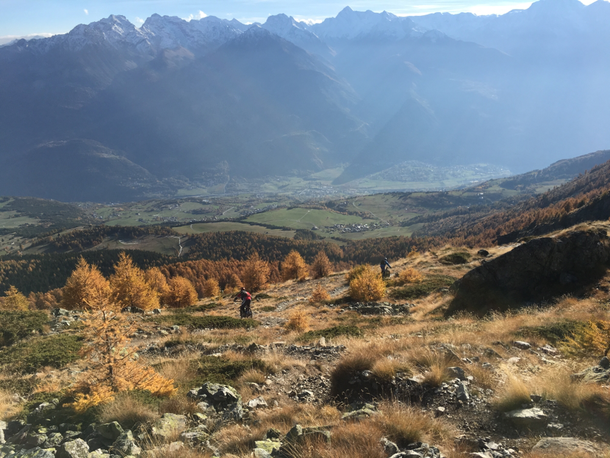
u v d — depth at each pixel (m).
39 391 11.29
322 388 9.83
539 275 20.62
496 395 7.35
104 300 9.88
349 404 8.34
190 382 10.69
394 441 5.94
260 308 31.67
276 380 10.91
